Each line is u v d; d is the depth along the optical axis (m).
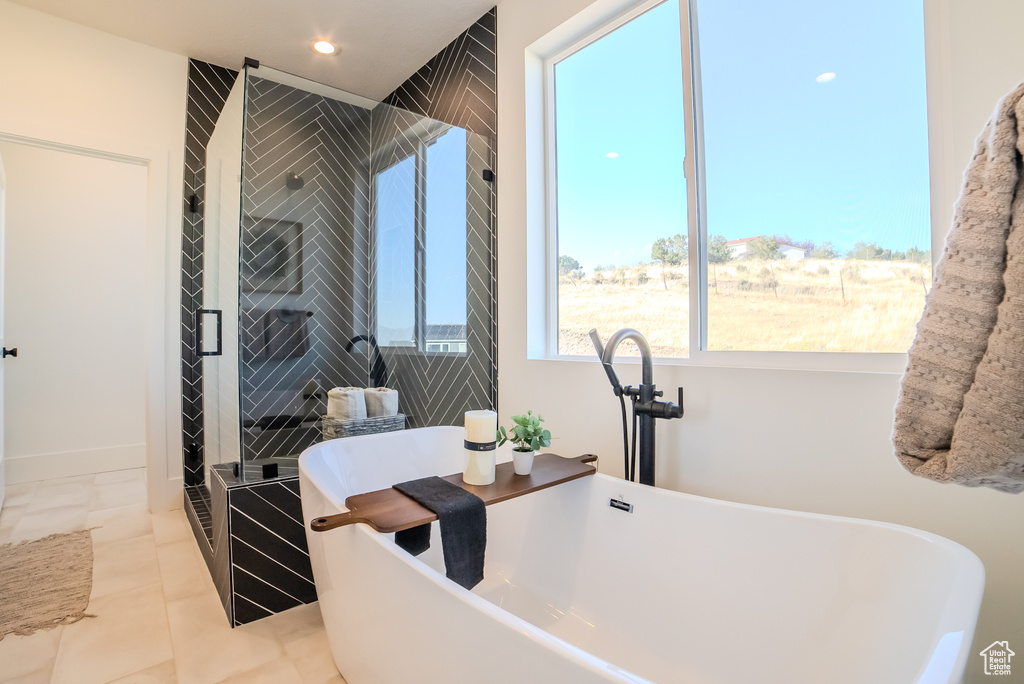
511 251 2.29
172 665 1.55
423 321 2.64
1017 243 0.47
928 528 1.17
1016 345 0.46
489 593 1.75
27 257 3.46
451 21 2.54
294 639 1.71
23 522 2.70
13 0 2.42
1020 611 1.05
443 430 2.27
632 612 1.46
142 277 3.89
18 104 2.46
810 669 1.11
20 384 3.42
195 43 2.76
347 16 2.51
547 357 2.26
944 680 0.64
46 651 1.61
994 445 0.47
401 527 1.17
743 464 1.48
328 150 2.53
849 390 1.29
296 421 2.27
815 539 1.18
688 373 1.62
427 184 2.64
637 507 1.49
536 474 1.59
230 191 2.29
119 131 2.72
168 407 2.89
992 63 1.12
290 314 2.33
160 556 2.30
